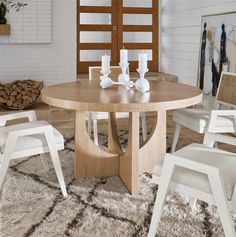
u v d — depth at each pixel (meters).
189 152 2.09
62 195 2.60
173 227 2.17
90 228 2.15
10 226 2.16
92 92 2.71
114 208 2.41
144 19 6.88
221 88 3.68
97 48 6.70
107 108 2.26
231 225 1.71
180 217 2.29
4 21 4.96
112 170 3.00
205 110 3.51
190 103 2.47
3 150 2.41
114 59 6.82
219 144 3.90
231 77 3.55
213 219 2.28
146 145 2.94
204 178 1.79
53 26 5.32
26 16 5.10
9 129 2.63
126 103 2.25
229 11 4.46
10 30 5.06
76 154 2.87
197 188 1.80
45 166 3.09
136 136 2.59
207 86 5.01
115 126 3.09
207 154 2.07
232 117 3.17
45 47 5.35
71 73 5.53
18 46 5.23
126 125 4.72
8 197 2.55
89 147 2.90
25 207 2.41
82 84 3.19
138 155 2.62
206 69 5.04
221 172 1.82
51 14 5.25
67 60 5.48
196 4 5.38
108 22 6.70
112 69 4.05
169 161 1.84
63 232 2.10
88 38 6.63
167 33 6.64
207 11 5.05
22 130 2.37
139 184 2.76
